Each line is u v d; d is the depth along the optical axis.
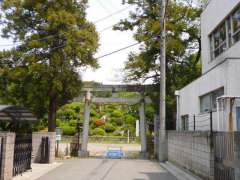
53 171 14.52
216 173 10.63
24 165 13.73
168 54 25.17
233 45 14.75
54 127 22.48
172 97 26.47
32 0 21.16
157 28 24.36
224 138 9.86
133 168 16.08
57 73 20.94
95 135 47.25
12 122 18.06
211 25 17.86
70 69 21.19
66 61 21.08
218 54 17.22
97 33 21.95
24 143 13.64
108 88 26.30
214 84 14.36
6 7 21.28
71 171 14.56
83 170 14.95
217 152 10.56
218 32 17.22
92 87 26.22
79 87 22.19
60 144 35.38
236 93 12.45
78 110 51.06
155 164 18.50
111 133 49.31
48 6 21.45
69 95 22.16
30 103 21.69
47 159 17.58
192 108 18.33
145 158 24.66
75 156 25.44
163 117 20.77
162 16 20.94
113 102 26.70
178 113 21.77
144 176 13.26
